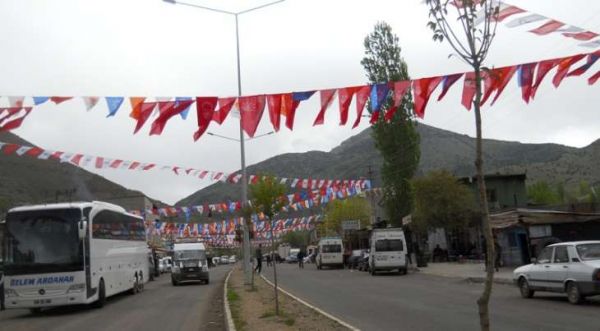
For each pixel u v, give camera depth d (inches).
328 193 1482.5
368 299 770.2
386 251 1406.3
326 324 506.3
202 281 1487.5
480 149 243.4
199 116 538.0
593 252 634.2
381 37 1392.7
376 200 2684.5
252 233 1171.3
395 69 1380.4
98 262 860.0
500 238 1381.6
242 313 624.1
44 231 800.3
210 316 677.9
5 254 795.4
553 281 661.3
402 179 1587.1
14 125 544.7
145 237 1267.2
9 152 860.6
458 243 1865.2
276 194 753.6
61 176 2240.4
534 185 2541.8
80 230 796.0
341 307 677.3
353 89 530.6
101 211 896.3
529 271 707.4
